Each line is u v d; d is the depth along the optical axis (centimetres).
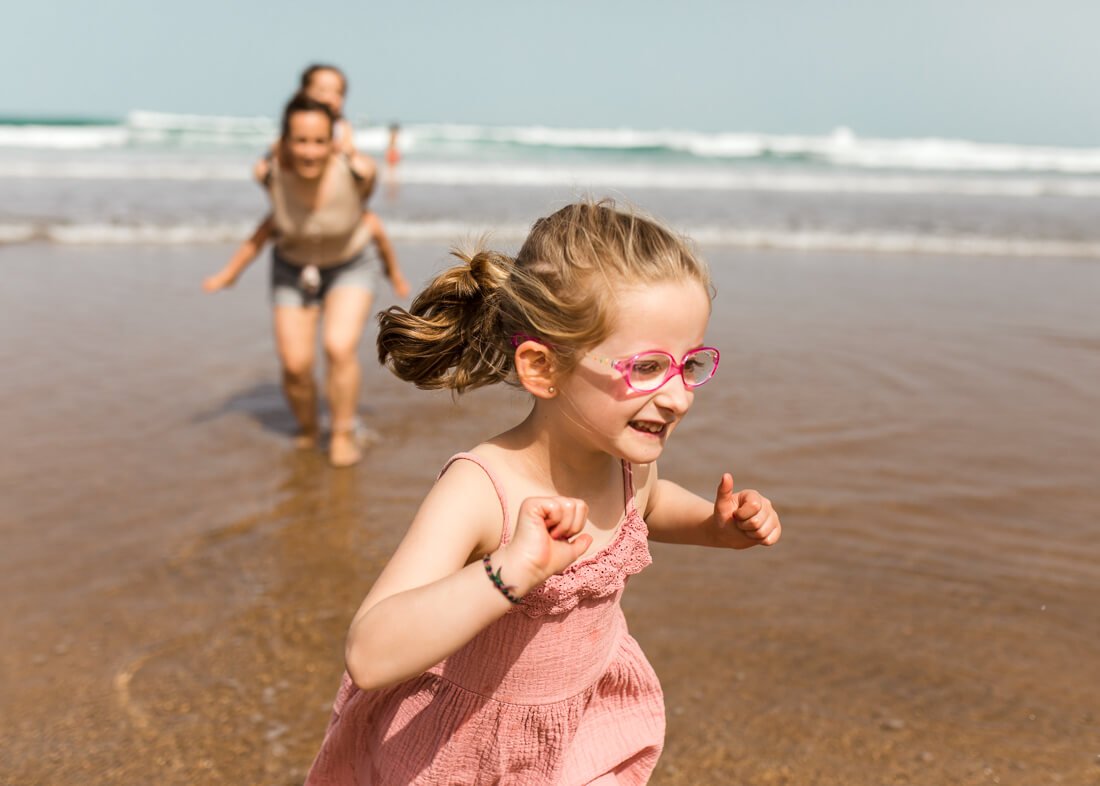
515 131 4894
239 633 345
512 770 209
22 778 270
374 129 4081
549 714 204
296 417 573
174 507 453
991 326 858
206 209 1480
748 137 5100
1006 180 2992
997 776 275
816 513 450
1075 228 1633
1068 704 309
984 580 389
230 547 413
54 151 2812
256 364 702
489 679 200
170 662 326
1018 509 459
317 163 512
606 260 178
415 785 205
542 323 183
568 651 201
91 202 1509
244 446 541
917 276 1141
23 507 444
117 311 841
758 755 283
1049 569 399
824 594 376
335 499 470
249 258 560
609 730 224
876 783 272
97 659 326
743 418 588
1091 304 976
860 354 748
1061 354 761
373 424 590
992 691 316
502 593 163
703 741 289
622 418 182
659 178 2473
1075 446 550
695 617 358
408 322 209
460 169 2511
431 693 206
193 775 273
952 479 496
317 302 556
